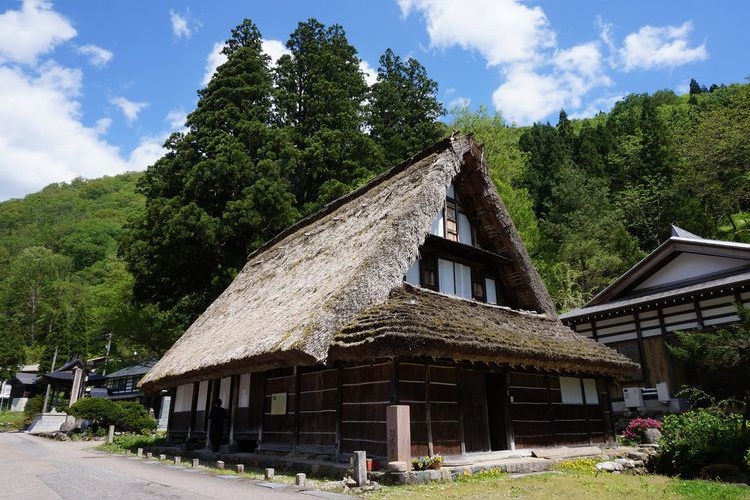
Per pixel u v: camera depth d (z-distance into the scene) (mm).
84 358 42281
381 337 7848
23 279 61750
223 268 24016
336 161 28750
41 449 15906
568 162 40344
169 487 7605
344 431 9438
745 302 15492
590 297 28141
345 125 30172
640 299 17594
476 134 27812
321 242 14016
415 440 8727
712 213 36875
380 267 9641
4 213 99125
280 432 11328
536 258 27172
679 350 12211
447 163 11953
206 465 11102
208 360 11461
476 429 10125
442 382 9617
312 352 8148
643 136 42125
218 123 26906
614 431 13906
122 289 31953
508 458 9891
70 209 103312
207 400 14875
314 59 32250
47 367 42688
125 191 112875
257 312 12758
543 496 6887
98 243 78125
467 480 8141
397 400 8555
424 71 38500
